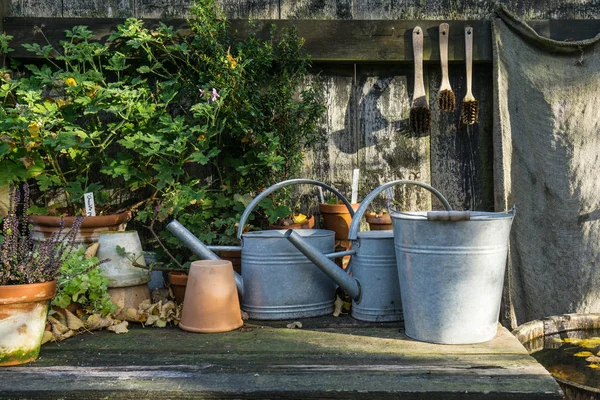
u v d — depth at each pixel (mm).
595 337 2420
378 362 1930
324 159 3035
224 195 2973
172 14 2984
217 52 2758
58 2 2980
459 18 3002
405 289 2164
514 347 2055
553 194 2928
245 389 1740
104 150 2967
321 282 2479
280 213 2736
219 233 2920
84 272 2127
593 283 2912
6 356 1938
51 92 2998
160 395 1742
